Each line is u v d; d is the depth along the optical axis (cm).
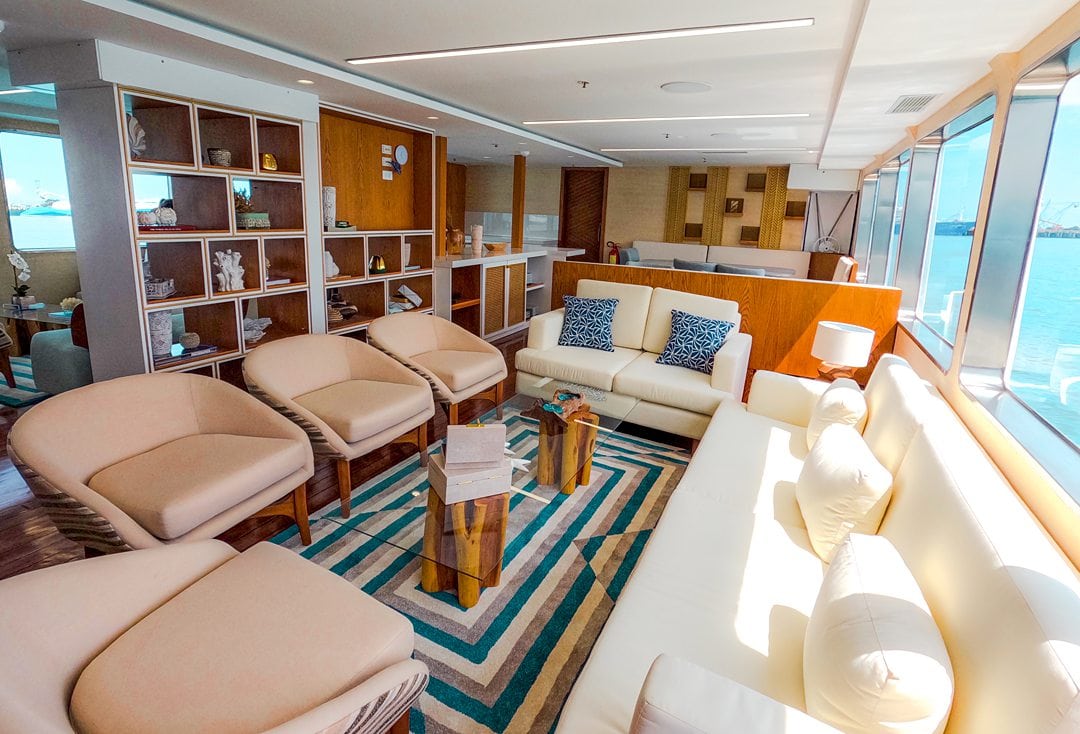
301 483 249
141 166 314
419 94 446
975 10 204
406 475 282
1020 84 250
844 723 112
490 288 650
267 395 273
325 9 260
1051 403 242
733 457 267
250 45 308
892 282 630
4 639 118
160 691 125
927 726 105
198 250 357
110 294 328
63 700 124
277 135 417
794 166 868
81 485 192
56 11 245
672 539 197
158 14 262
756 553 190
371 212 542
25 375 481
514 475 277
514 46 311
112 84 297
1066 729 86
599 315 443
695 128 570
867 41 248
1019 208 257
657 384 371
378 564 246
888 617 117
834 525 191
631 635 152
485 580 215
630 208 1008
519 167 784
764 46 294
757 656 146
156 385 243
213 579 159
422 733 168
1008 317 263
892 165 650
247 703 123
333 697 127
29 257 589
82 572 139
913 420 202
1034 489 182
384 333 368
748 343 407
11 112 561
